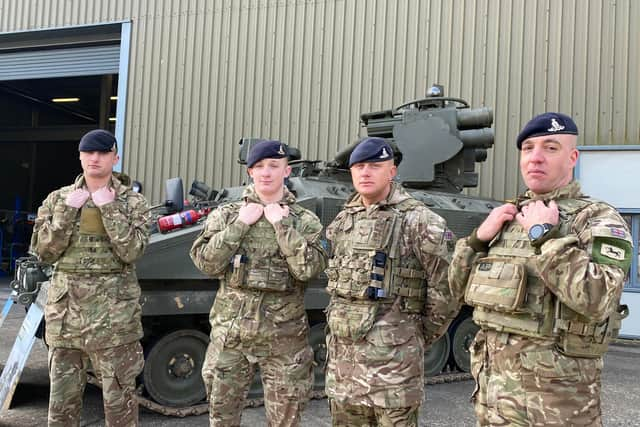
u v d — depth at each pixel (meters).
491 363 2.53
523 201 2.63
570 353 2.30
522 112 10.67
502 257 2.53
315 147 11.99
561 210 2.48
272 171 3.50
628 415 5.44
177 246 5.21
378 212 3.18
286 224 3.40
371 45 11.68
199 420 5.07
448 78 11.15
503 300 2.39
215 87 12.82
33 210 26.72
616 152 9.93
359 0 11.77
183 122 13.04
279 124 12.28
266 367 3.46
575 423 2.27
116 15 13.64
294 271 3.36
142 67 13.40
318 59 12.05
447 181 7.86
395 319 3.02
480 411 2.58
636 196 9.80
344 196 6.31
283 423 3.41
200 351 5.44
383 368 2.95
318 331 6.02
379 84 11.60
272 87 12.37
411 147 7.54
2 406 4.70
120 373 3.65
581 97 10.34
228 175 12.63
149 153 13.28
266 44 12.45
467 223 7.04
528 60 10.66
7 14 14.59
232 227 3.40
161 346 5.21
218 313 3.52
